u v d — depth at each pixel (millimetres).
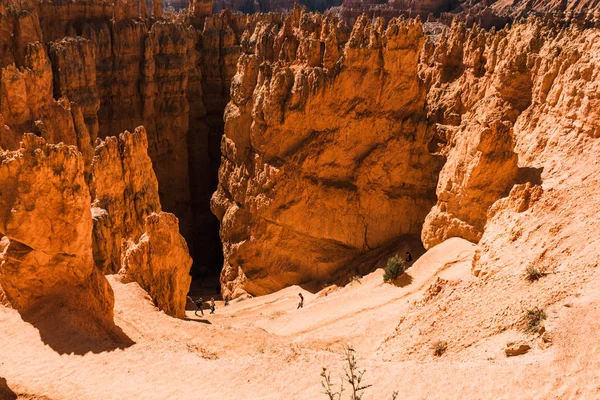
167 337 20391
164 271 26406
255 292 40875
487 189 29984
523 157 32000
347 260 38406
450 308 20188
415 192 37281
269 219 39781
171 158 59094
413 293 28391
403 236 37531
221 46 64500
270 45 41938
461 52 42094
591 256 18000
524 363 14258
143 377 16469
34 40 41844
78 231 19422
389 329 24094
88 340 18219
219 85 64812
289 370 16281
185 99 59469
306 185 38531
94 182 32844
